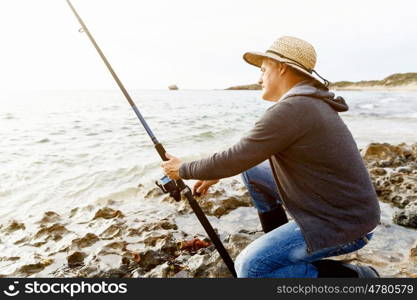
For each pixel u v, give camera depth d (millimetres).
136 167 6684
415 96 55469
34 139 10742
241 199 4352
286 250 1635
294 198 1590
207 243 3117
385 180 4707
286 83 1727
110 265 2723
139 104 34656
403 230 3311
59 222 3879
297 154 1515
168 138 10844
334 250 1594
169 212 4090
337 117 1560
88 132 12328
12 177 6176
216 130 12633
